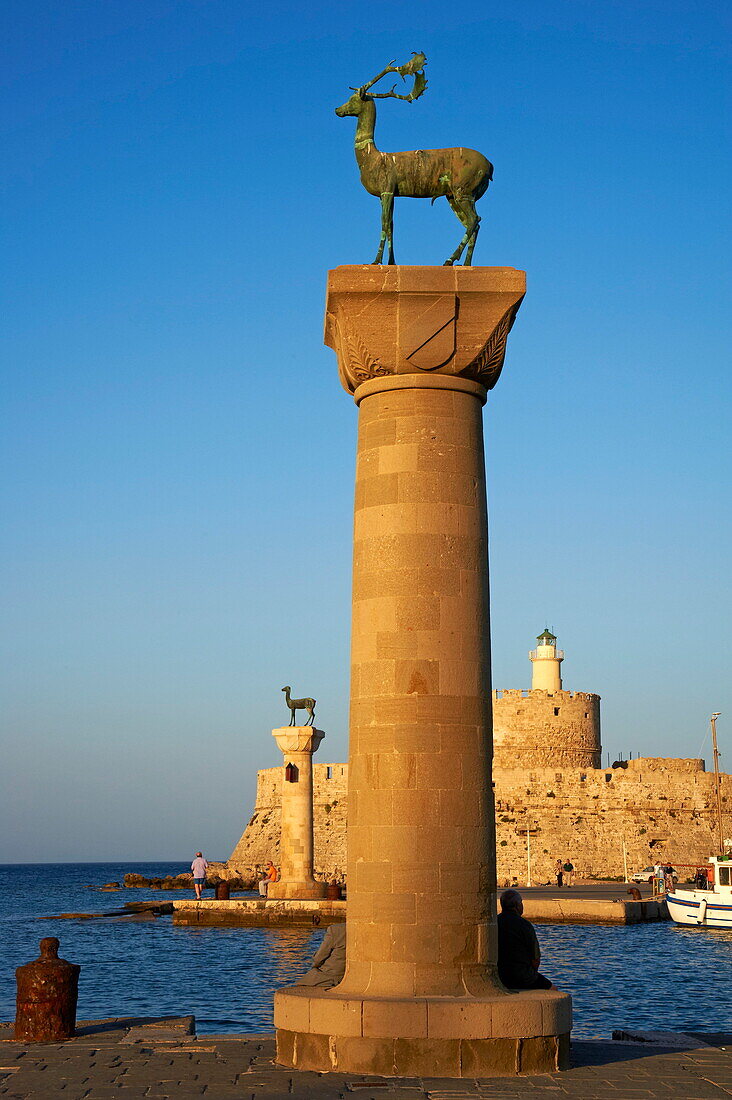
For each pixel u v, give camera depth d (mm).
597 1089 13000
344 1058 13805
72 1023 16516
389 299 15414
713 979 34938
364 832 14766
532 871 85562
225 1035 17078
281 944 47594
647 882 83312
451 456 15477
